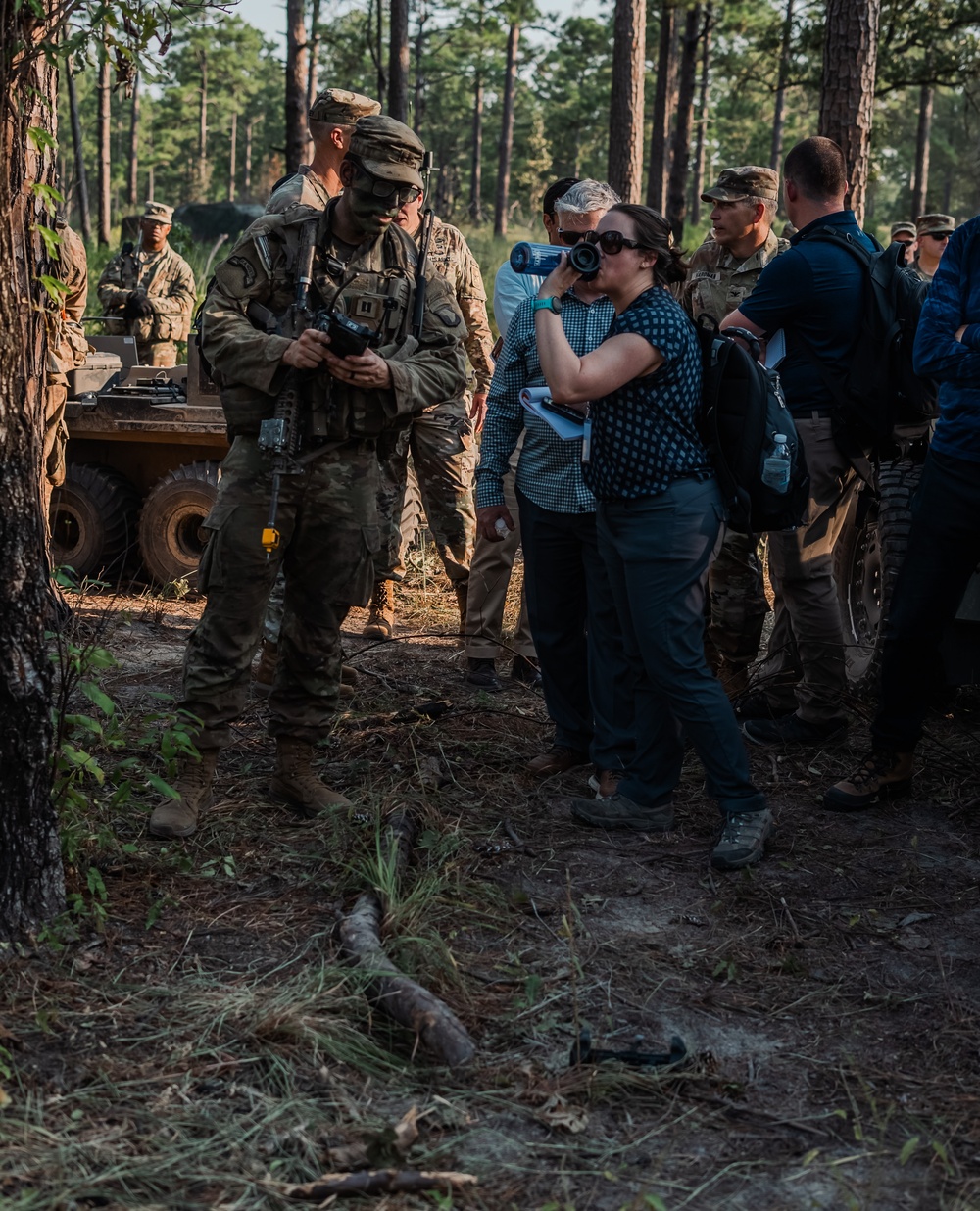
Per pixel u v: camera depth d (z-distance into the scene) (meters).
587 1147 2.47
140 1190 2.28
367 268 3.68
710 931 3.40
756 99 47.94
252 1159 2.38
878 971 3.21
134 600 6.92
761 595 5.12
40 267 3.67
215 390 6.95
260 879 3.56
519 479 4.39
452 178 58.97
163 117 70.56
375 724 4.86
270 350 3.52
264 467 3.67
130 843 3.70
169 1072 2.63
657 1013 2.98
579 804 4.07
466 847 3.84
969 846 3.99
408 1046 2.80
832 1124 2.58
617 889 3.63
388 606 6.18
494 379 4.53
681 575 3.71
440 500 5.74
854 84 8.26
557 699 4.54
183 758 3.88
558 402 3.51
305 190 4.86
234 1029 2.79
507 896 3.54
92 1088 2.55
